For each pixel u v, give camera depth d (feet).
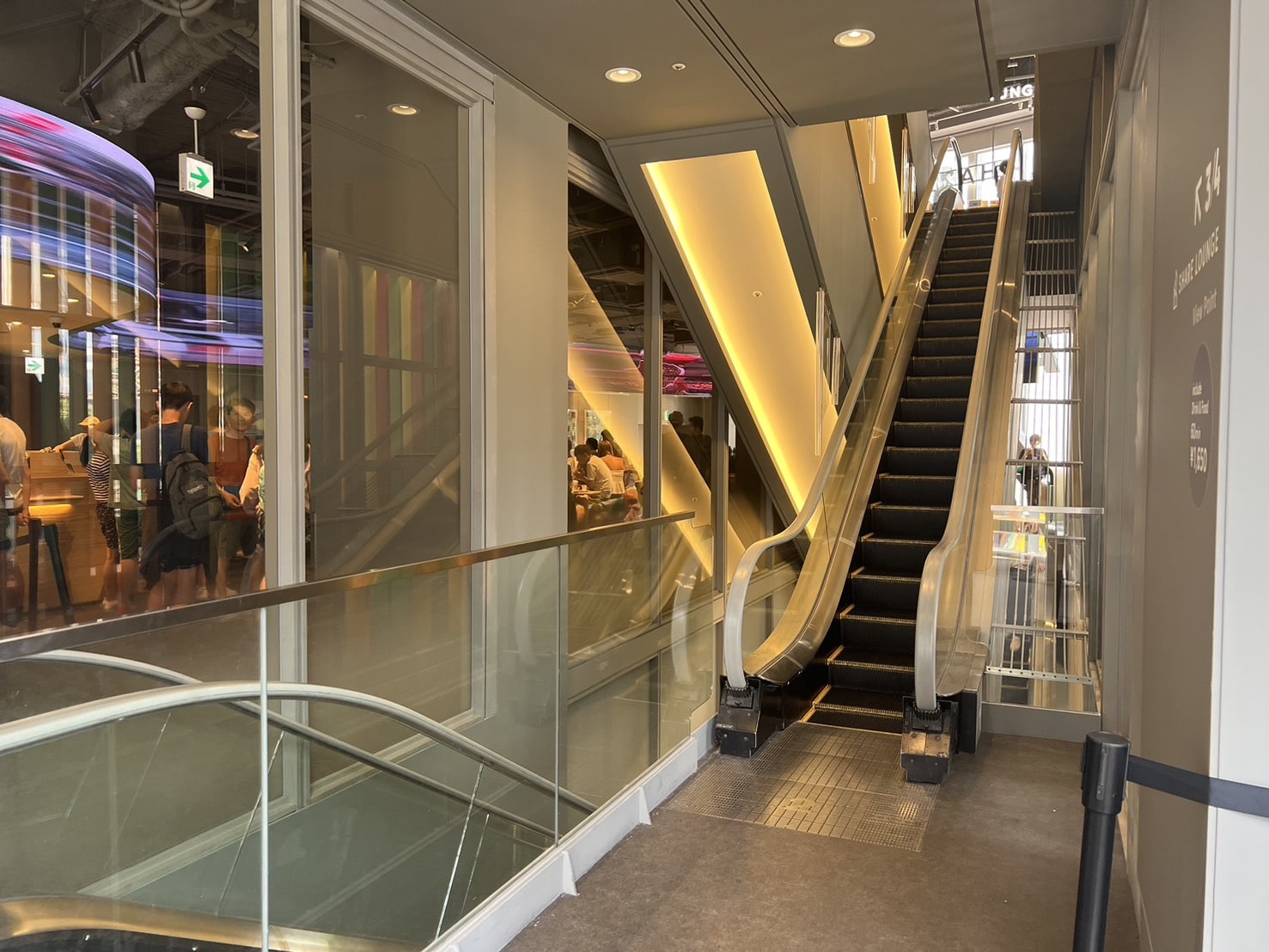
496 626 10.03
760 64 15.35
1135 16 11.45
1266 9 5.37
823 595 19.60
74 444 9.98
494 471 16.72
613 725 12.73
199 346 11.38
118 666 5.70
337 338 13.43
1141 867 9.57
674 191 22.35
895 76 15.85
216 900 6.43
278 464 12.40
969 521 18.78
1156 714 8.21
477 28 14.01
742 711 15.72
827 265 23.90
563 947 9.48
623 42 14.48
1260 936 5.61
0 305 9.26
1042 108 33.32
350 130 13.60
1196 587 6.30
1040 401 29.68
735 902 10.41
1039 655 17.46
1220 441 5.59
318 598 7.43
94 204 10.10
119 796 5.68
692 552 15.56
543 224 18.35
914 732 14.52
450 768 9.20
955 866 11.32
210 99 11.39
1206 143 6.22
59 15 9.75
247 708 6.70
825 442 28.94
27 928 5.11
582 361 21.25
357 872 7.90
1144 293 9.91
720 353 26.91
